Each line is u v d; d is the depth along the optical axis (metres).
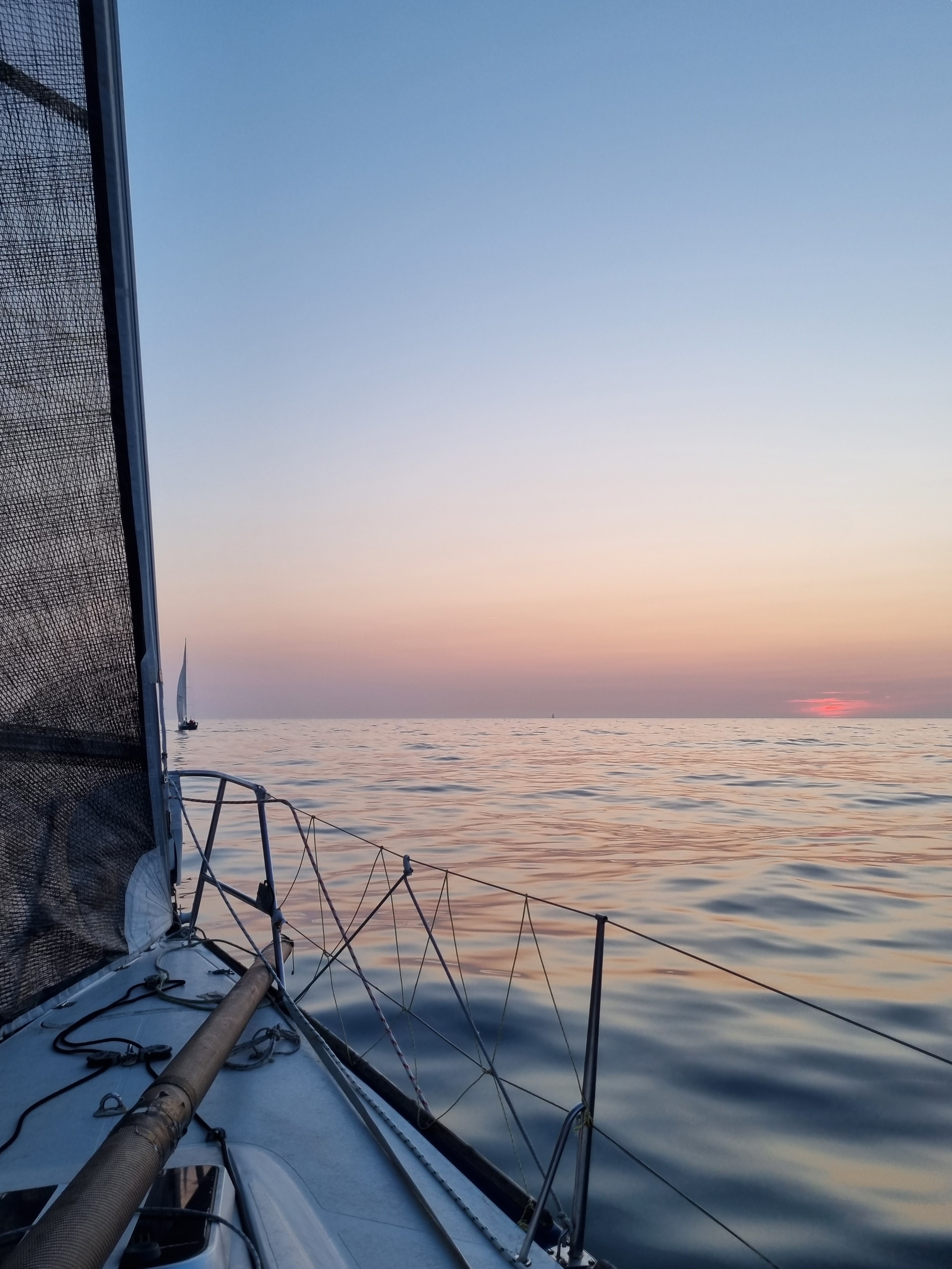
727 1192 4.25
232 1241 2.23
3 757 3.30
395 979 7.88
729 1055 6.14
